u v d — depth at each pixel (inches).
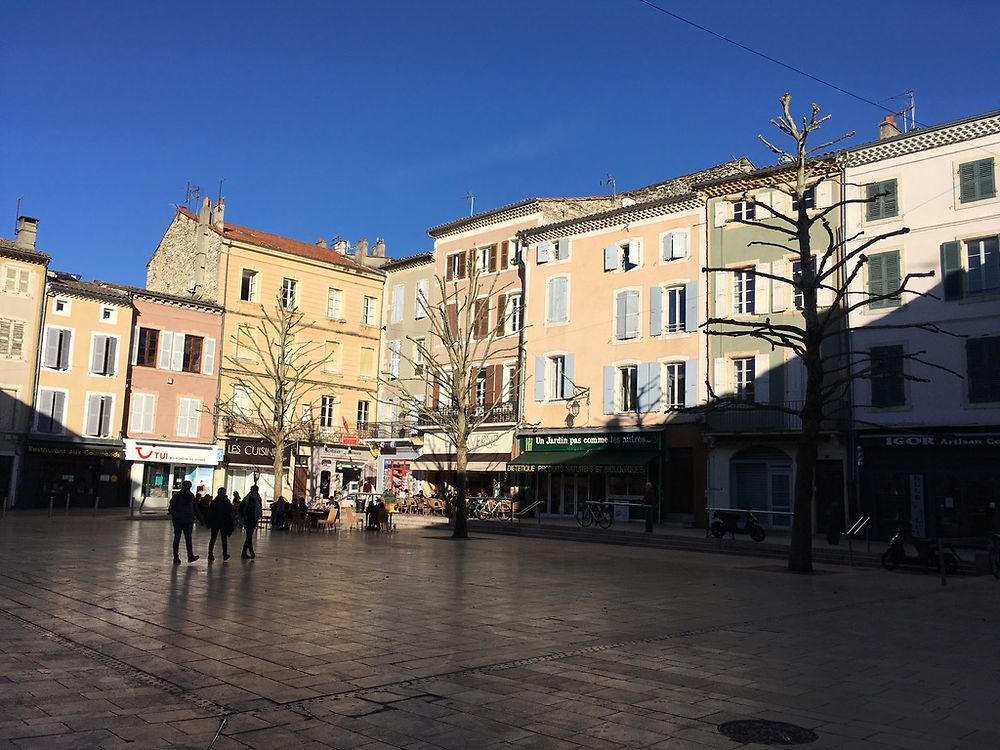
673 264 1347.2
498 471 1526.8
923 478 1038.4
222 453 1727.4
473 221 1681.8
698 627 386.0
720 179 1280.8
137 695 241.3
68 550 687.7
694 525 1246.9
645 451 1323.8
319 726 216.4
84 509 1505.9
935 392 1053.8
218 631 341.4
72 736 201.2
